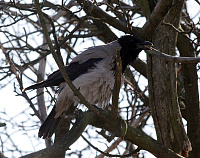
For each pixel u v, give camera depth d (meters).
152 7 12.21
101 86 10.63
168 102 11.43
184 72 13.24
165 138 11.30
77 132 8.23
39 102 13.90
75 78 10.86
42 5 12.72
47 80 10.67
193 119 13.07
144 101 13.95
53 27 11.88
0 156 8.19
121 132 8.40
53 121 10.66
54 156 7.67
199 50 14.20
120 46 11.35
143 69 14.09
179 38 13.84
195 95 13.09
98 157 12.21
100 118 8.70
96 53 11.01
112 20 13.41
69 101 10.60
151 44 11.29
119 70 7.82
